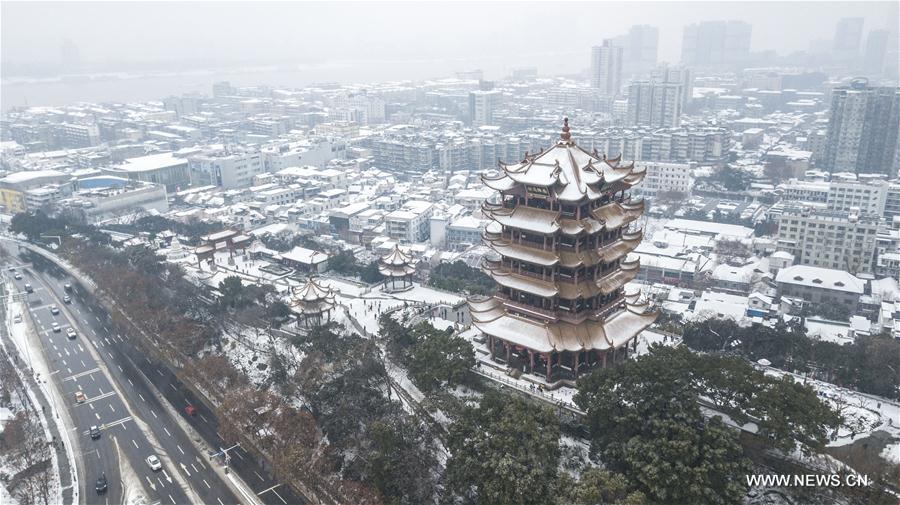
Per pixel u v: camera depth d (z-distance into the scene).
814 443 117.19
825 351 163.12
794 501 119.19
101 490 141.38
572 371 153.50
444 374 148.75
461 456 120.81
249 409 153.75
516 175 148.62
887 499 110.62
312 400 154.00
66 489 142.75
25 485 142.62
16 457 150.38
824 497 117.12
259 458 152.12
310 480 134.62
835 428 127.00
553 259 145.75
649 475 111.06
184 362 189.38
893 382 153.12
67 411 173.88
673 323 196.25
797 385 126.19
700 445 115.12
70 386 187.25
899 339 193.62
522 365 158.62
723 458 112.25
